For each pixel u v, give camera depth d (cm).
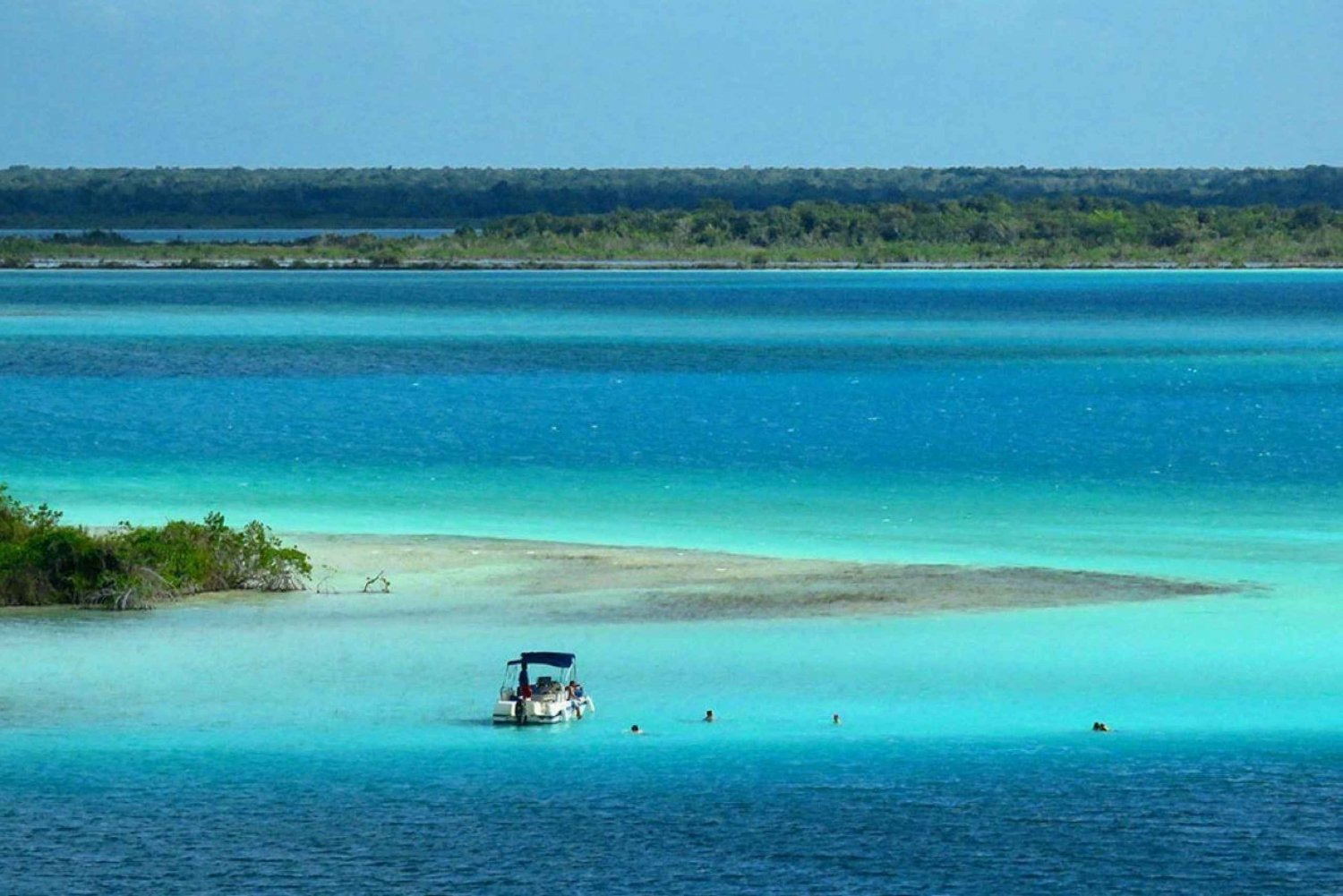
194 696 7819
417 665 8312
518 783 6800
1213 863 6066
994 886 5909
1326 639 8806
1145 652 8581
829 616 9238
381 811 6531
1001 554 10919
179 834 6312
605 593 9750
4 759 7025
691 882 5947
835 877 5975
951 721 7538
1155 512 12612
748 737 7338
